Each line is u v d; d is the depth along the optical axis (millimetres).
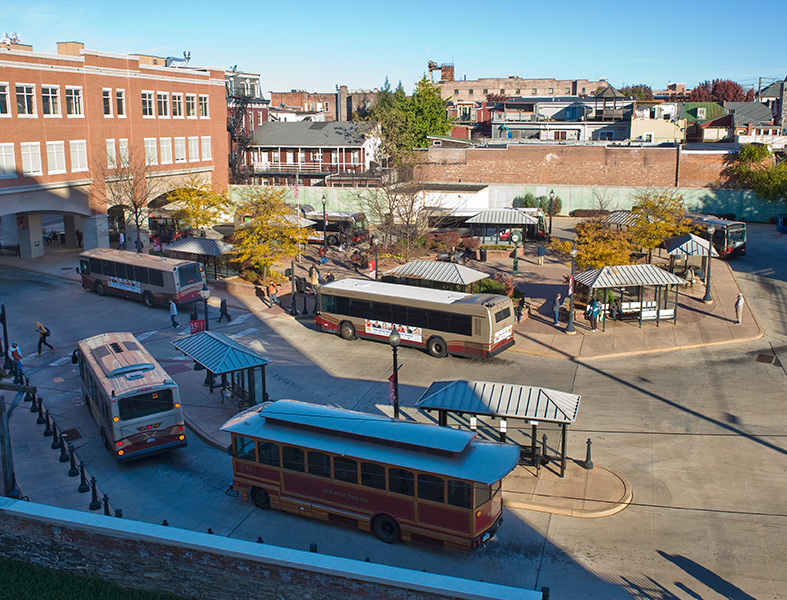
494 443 17734
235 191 67250
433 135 87000
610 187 69125
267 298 41188
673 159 68312
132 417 21281
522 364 30672
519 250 54000
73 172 50531
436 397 20781
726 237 50406
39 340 32406
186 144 62688
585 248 40000
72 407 26391
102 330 35719
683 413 24969
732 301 39344
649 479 20297
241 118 78500
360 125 77250
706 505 18812
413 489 16938
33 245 51938
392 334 22062
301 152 76688
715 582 15445
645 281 34250
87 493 19875
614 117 90062
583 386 27922
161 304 39000
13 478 19250
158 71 58156
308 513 18609
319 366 30641
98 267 41875
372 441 17828
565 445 20328
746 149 65875
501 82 140625
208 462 22250
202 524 18453
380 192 57094
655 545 17016
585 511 18438
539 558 16641
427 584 13359
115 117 54000
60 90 48844
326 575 14109
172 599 15453
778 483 19922
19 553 16859
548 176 71250
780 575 15656
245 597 15016
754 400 26031
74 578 16312
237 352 24547
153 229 60938
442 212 56344
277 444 18594
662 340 33062
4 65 44531
